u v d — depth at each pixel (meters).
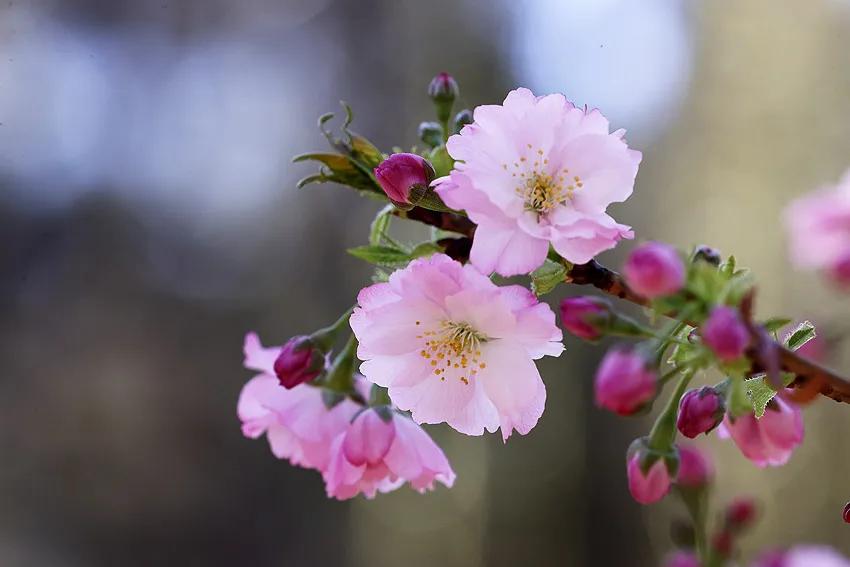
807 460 1.76
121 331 2.04
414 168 0.42
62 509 1.91
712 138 1.98
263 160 2.18
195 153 2.18
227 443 2.03
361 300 0.43
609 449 1.86
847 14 1.85
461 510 1.99
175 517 1.97
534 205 0.42
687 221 1.96
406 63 2.08
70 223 2.06
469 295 0.42
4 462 1.90
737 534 0.53
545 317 0.42
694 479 0.51
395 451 0.45
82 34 2.09
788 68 1.92
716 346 0.38
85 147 2.08
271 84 2.21
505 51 1.94
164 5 2.13
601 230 0.41
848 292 0.68
